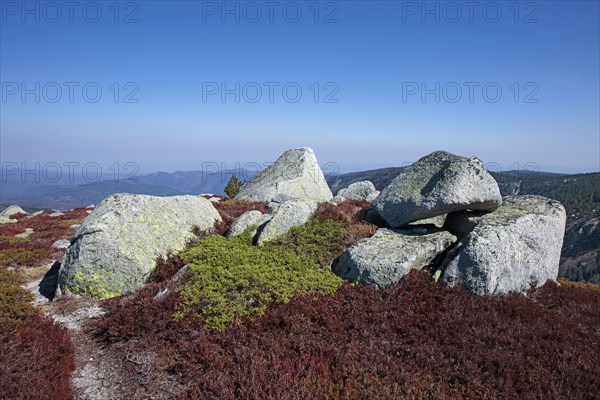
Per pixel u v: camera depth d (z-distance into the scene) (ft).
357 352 31.63
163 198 58.59
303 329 34.88
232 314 36.42
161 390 29.25
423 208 49.06
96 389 29.63
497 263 40.42
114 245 46.65
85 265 45.75
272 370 29.07
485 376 28.91
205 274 43.21
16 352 31.30
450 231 51.11
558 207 52.26
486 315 36.68
